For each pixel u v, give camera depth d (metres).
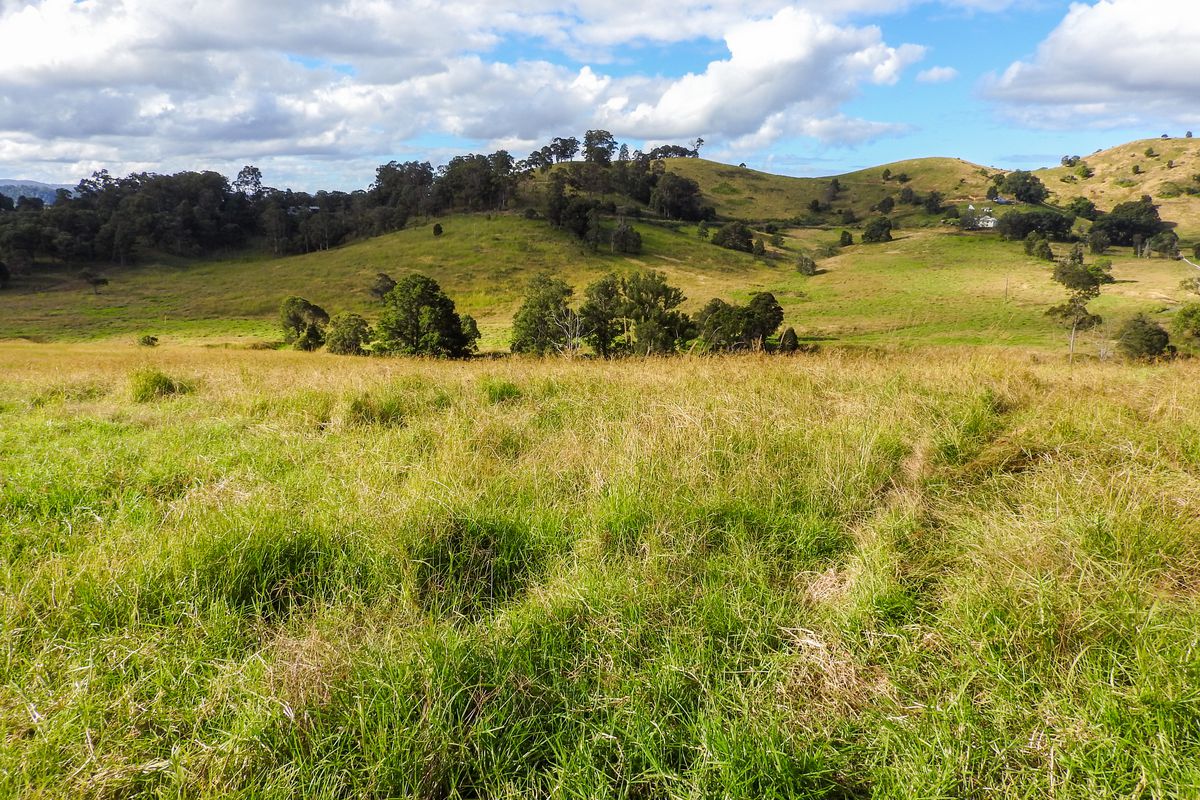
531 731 2.13
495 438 5.11
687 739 2.08
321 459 4.78
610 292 56.69
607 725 2.09
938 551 3.06
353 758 1.96
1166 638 2.26
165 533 3.26
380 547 3.10
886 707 2.19
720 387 6.65
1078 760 1.89
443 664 2.24
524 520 3.51
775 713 2.15
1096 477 3.60
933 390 6.23
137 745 2.02
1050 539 2.90
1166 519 3.04
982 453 4.34
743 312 50.41
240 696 2.19
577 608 2.71
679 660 2.36
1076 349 45.44
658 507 3.54
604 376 7.79
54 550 3.25
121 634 2.50
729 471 4.15
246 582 2.92
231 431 5.75
